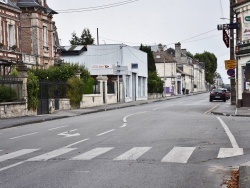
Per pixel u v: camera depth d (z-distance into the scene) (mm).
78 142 13609
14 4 40188
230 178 7883
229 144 12250
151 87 69938
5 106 25078
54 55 49031
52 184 7555
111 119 23484
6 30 36812
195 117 23391
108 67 52719
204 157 10141
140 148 11789
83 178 8000
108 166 9195
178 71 105562
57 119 25812
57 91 33188
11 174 8617
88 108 36969
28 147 12820
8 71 36625
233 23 31891
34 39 41500
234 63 32969
